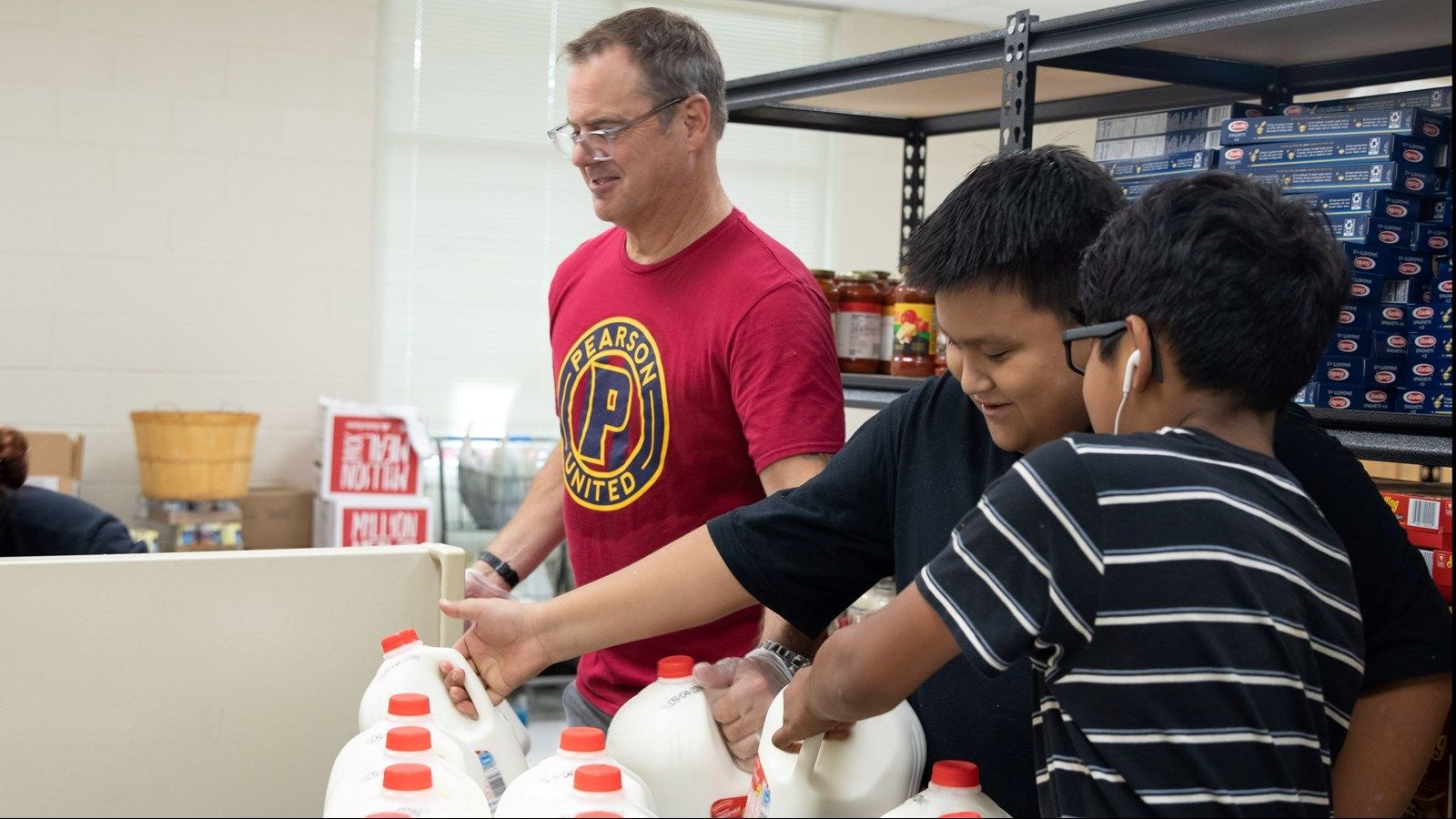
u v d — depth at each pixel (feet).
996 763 3.81
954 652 3.00
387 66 16.99
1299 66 6.78
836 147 19.44
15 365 14.89
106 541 7.54
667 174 5.63
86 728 4.53
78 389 15.17
